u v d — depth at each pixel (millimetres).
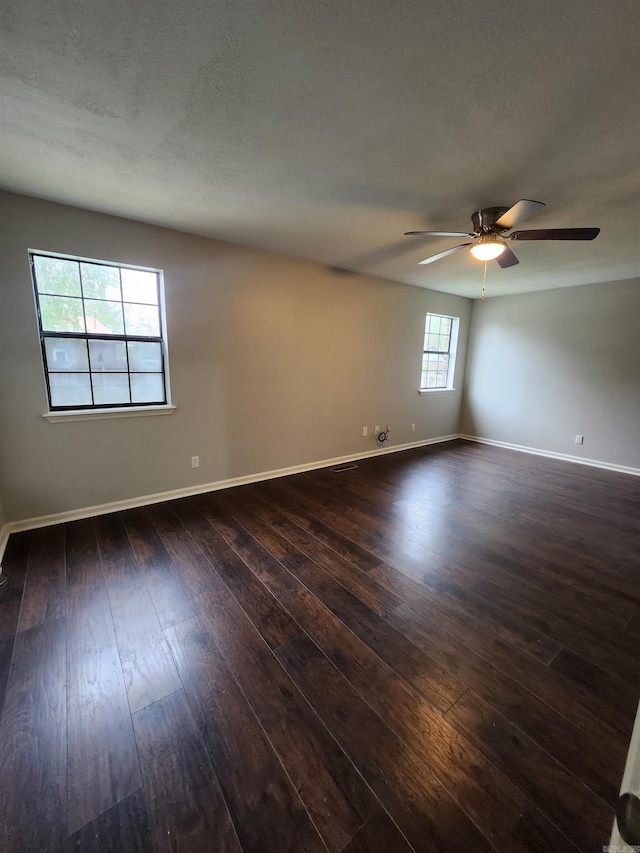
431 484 3916
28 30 1146
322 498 3445
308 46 1191
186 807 1053
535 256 3441
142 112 1537
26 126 1638
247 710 1350
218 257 3240
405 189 2188
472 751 1219
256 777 1132
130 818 1025
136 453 3094
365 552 2477
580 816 1038
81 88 1392
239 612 1869
